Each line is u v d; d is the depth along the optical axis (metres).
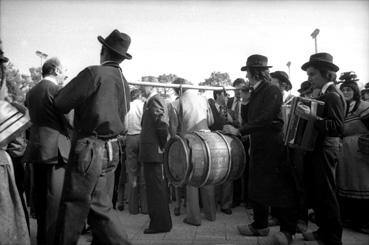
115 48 3.44
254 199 4.18
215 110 5.79
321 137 3.77
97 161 3.12
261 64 4.22
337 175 4.95
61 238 3.06
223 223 5.31
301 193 3.94
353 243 4.23
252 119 4.16
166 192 4.79
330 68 3.97
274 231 4.83
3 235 3.09
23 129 3.31
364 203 4.75
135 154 6.05
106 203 3.24
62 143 3.96
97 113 3.16
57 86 4.04
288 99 5.97
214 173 3.70
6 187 3.17
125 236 3.22
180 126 5.16
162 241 4.37
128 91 3.51
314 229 4.97
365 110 4.88
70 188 3.10
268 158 4.06
